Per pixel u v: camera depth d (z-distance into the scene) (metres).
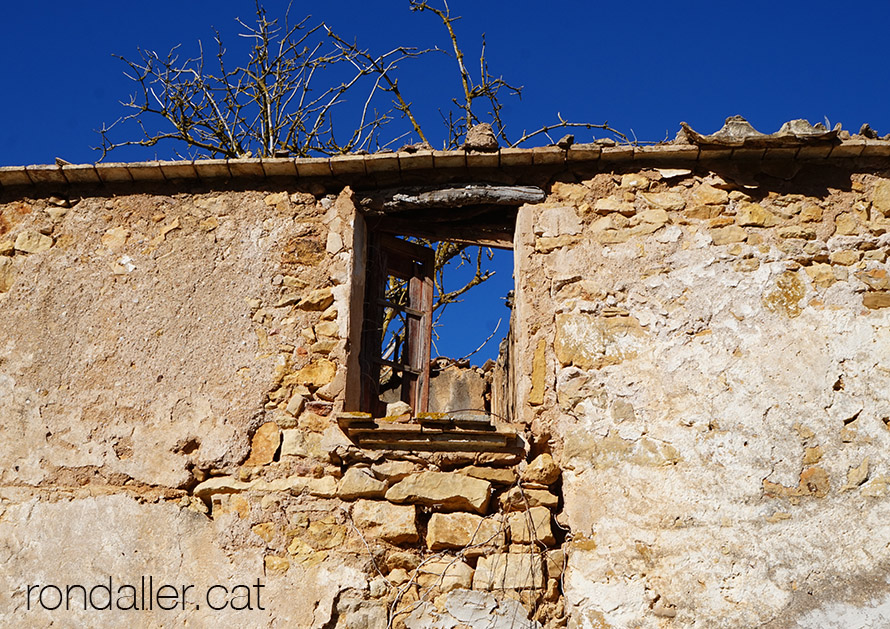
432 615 5.99
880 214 6.79
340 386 6.57
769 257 6.70
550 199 6.95
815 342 6.47
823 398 6.34
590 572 6.00
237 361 6.68
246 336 6.74
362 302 6.98
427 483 6.30
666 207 6.86
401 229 7.23
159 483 6.39
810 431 6.26
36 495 6.39
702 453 6.24
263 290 6.86
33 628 6.02
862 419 6.28
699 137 6.75
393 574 6.13
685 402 6.37
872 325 6.50
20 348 6.79
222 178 7.16
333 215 7.03
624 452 6.27
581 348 6.55
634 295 6.66
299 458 6.41
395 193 7.01
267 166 7.00
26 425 6.58
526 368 6.56
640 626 5.86
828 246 6.71
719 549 6.00
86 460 6.47
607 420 6.37
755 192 6.88
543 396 6.48
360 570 6.12
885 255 6.69
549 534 6.16
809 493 6.11
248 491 6.34
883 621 5.79
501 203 6.98
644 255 6.75
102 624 6.03
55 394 6.66
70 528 6.28
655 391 6.41
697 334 6.54
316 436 6.46
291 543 6.20
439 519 6.24
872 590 5.87
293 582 6.10
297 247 6.96
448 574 6.09
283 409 6.55
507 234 7.21
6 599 6.10
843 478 6.14
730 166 6.92
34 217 7.16
